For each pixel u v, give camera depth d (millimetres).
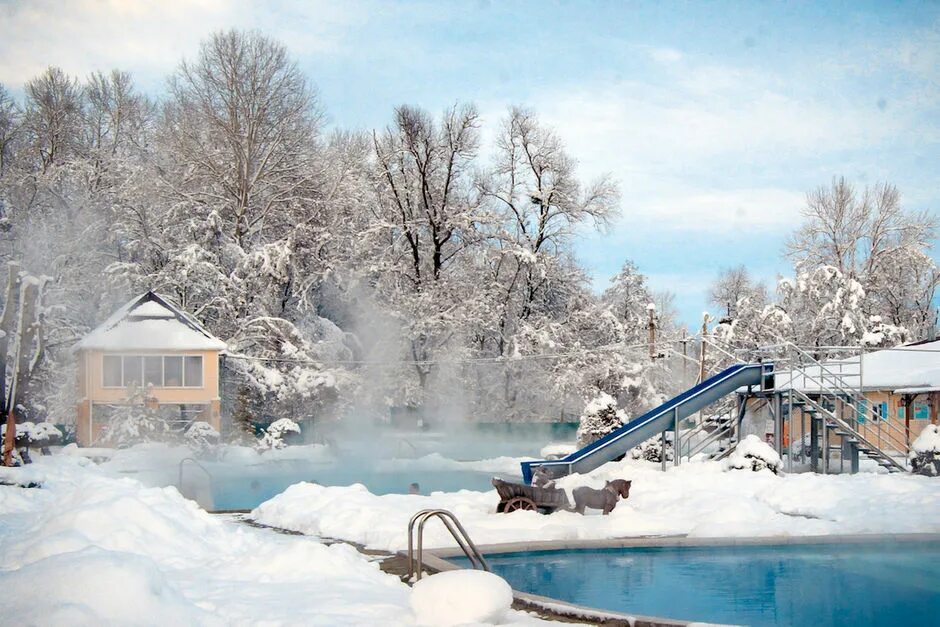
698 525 16188
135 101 62688
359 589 9375
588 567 13828
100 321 53625
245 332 52344
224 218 58000
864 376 34844
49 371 47438
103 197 55531
